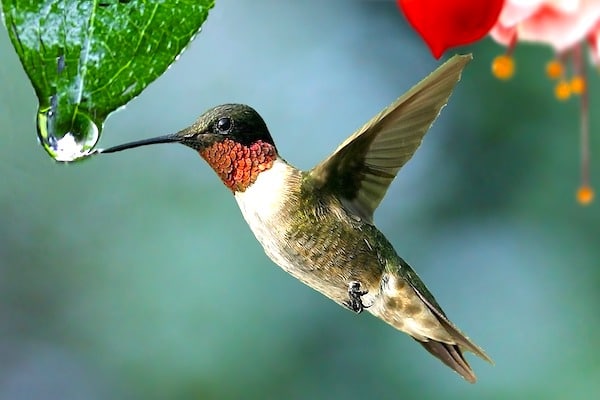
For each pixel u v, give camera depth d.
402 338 1.55
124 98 1.29
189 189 1.58
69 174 1.58
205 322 1.55
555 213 1.60
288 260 1.37
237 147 1.36
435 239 1.64
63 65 1.29
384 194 1.37
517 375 1.55
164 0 1.29
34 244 1.61
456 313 1.59
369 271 1.37
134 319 1.56
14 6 1.28
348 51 1.71
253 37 1.69
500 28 1.37
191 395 1.55
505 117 1.62
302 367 1.54
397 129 1.36
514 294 1.59
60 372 1.61
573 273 1.58
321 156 1.66
